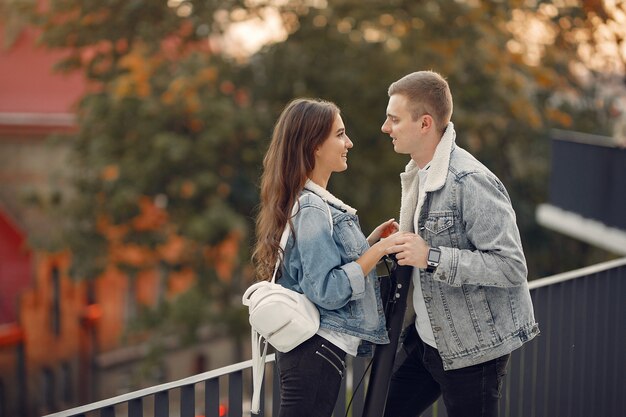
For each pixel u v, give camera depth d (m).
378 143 16.14
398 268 2.79
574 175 12.88
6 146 24.08
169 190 15.32
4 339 21.86
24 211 23.89
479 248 2.64
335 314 2.69
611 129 19.38
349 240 2.69
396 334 2.80
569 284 3.96
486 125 16.52
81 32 16.78
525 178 19.88
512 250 2.61
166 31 15.98
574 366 4.01
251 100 16.38
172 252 17.77
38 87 25.77
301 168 2.68
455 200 2.69
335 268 2.63
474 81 16.36
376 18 15.59
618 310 4.36
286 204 2.70
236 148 16.17
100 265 16.80
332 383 2.70
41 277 22.86
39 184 24.11
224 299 17.12
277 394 3.05
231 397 2.91
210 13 15.84
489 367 2.80
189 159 15.55
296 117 2.71
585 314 4.05
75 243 16.61
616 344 4.38
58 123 24.00
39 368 22.55
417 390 3.12
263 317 2.62
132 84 15.51
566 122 18.12
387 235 3.10
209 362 23.80
